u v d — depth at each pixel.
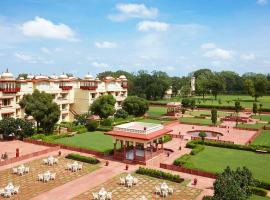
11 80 72.00
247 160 51.53
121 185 39.22
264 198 34.97
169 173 42.09
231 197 28.20
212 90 165.62
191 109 124.12
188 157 50.84
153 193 36.62
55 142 62.28
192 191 37.31
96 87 96.44
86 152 55.31
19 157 49.50
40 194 35.91
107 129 75.94
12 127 63.41
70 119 94.25
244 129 82.50
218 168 46.50
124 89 110.56
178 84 196.12
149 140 48.81
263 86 150.12
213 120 86.12
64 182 40.09
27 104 68.25
